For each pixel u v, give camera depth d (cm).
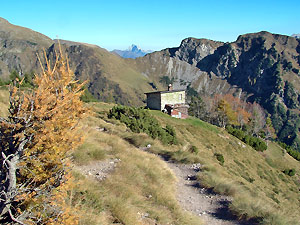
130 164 1239
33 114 473
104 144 1530
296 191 3706
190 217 912
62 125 530
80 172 991
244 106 13912
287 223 875
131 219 740
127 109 2966
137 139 2084
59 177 512
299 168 5516
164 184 1192
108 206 784
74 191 764
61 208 511
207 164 1716
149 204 929
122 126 2500
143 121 2777
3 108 1220
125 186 977
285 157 5991
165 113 5481
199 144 3744
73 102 561
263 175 3762
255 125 9175
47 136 484
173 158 1819
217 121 9700
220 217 966
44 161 513
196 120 5403
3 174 470
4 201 438
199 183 1333
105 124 2319
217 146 4172
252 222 908
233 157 3991
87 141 1380
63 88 549
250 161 4216
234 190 1191
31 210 493
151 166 1355
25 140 468
